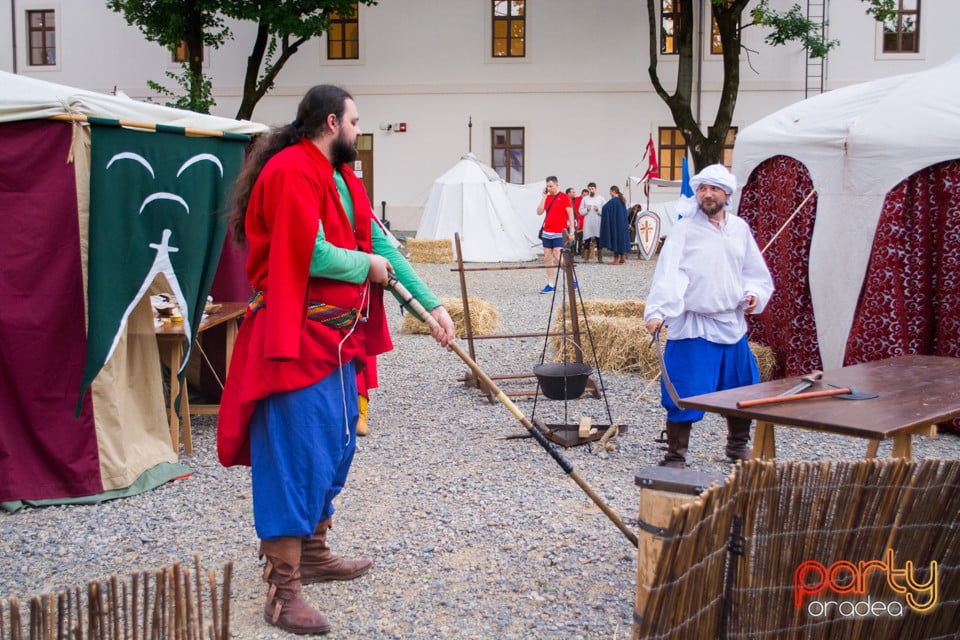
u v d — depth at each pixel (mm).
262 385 3121
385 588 3664
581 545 4078
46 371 4711
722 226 4965
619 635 3279
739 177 7793
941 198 6117
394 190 27266
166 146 5039
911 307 6285
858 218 6445
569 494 4766
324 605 3518
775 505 2580
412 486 4934
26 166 4672
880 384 3938
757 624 2602
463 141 26969
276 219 3031
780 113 7684
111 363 4848
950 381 4004
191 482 5105
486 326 9781
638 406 6840
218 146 5320
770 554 2594
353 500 4719
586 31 26266
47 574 3861
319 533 3646
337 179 3326
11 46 27422
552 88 26500
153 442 5246
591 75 26406
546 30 26344
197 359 6637
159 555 4055
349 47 26984
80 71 27391
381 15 26656
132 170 4891
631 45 26203
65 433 4750
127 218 4871
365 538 4188
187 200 5137
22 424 4727
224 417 3262
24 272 4672
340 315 3240
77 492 4758
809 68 25562
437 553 4008
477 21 26484
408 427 6238
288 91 27062
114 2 22703
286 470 3182
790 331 7098
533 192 22938
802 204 6301
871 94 6863
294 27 22203
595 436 5793
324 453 3223
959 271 6047
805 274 7004
